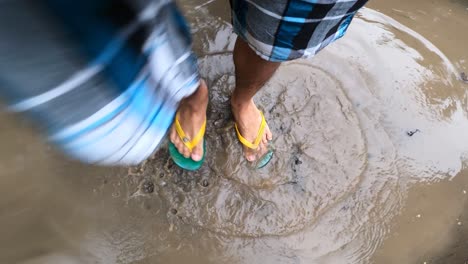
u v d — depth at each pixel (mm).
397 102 1933
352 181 1728
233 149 1709
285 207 1648
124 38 738
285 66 1943
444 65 2066
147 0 721
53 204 1548
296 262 1568
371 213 1680
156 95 936
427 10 2240
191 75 1032
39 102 750
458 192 1768
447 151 1844
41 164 1600
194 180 1652
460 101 1978
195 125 1576
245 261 1555
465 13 2238
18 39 634
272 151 1731
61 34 657
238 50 1307
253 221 1615
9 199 1535
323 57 2004
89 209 1562
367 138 1826
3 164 1587
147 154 1067
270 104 1837
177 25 869
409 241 1650
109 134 886
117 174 1625
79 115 807
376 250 1621
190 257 1536
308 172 1718
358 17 2176
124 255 1513
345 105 1887
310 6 997
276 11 1028
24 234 1487
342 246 1614
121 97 830
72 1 629
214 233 1581
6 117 1627
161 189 1625
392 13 2211
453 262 1620
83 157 947
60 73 712
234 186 1661
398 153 1812
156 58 855
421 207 1717
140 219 1572
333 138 1801
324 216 1655
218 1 2094
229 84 1868
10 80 698
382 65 2025
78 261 1479
